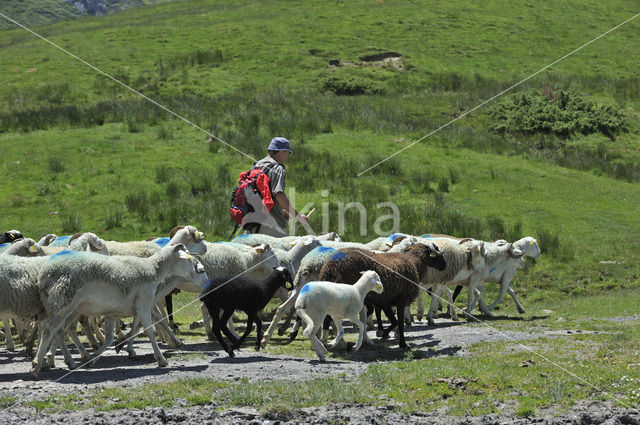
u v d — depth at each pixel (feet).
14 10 521.65
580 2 189.37
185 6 196.03
